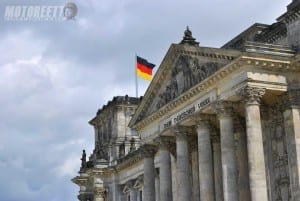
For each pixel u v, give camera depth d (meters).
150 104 102.06
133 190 134.62
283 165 78.50
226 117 79.62
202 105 84.62
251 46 75.56
